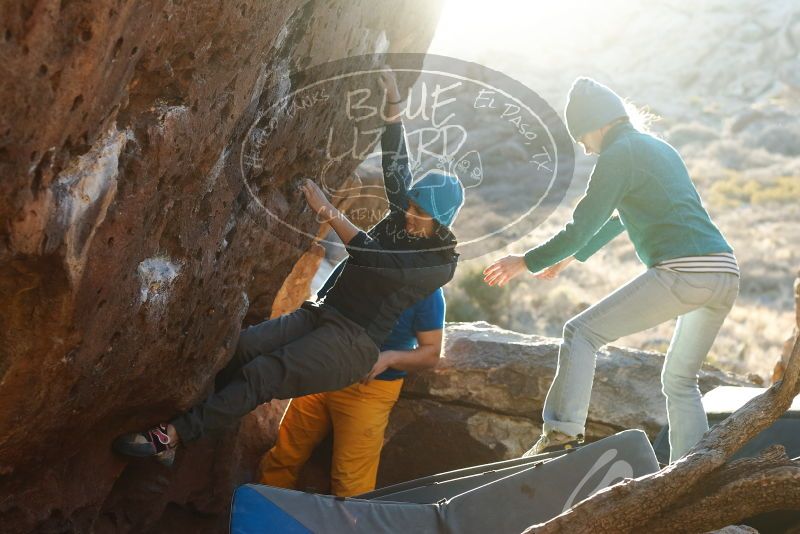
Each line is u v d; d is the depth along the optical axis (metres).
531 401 5.08
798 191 27.86
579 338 3.93
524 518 3.28
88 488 3.24
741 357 12.62
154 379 3.12
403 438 5.18
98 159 2.10
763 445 3.87
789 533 3.14
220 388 3.83
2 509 2.86
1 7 1.61
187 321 3.12
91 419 2.92
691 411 3.93
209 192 2.90
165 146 2.35
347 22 3.34
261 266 4.05
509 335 5.48
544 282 16.48
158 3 1.97
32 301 2.18
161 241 2.75
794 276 18.41
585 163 29.25
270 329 3.84
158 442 3.35
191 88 2.38
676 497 2.63
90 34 1.77
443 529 3.27
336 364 3.70
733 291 3.77
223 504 4.38
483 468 3.76
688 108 46.16
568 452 3.51
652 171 3.78
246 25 2.42
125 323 2.65
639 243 3.90
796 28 53.59
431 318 4.32
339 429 4.50
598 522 2.58
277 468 4.77
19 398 2.38
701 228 3.78
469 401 5.13
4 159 1.80
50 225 1.98
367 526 3.24
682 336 3.95
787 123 40.56
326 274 8.60
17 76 1.70
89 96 1.89
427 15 4.31
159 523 4.14
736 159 34.78
